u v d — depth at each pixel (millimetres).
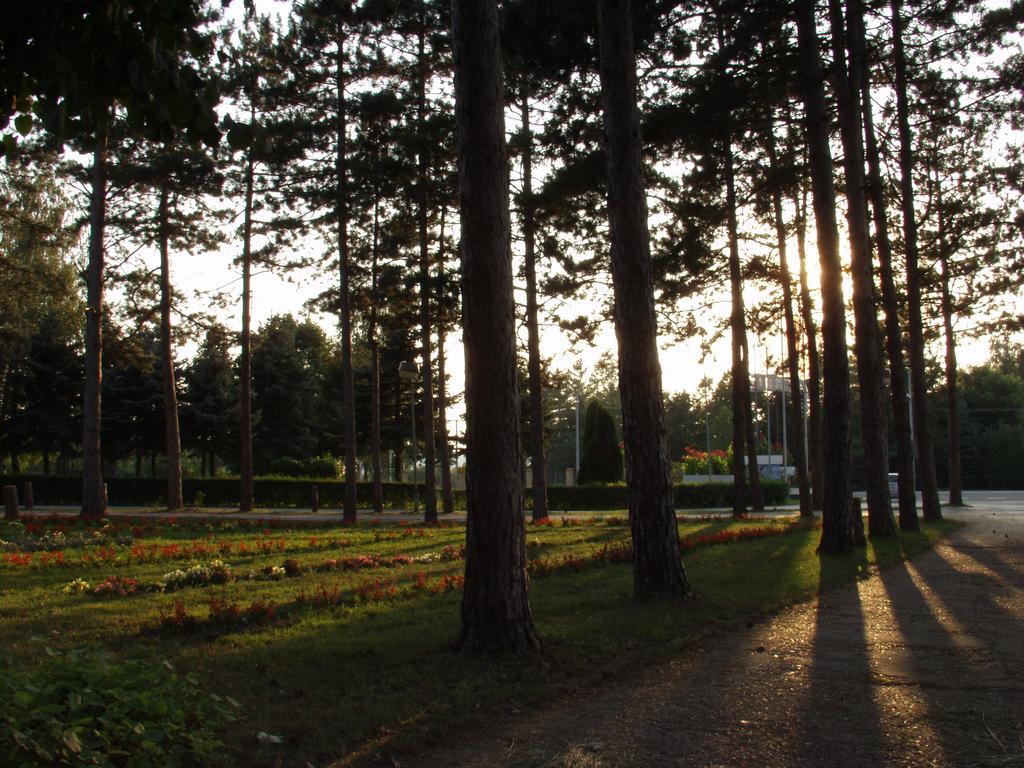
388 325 27516
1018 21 19562
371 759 4871
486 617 7055
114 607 9398
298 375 58438
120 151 26547
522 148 19250
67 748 3727
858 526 16875
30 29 4934
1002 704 6012
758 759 4910
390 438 58344
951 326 34312
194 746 4383
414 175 23594
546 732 5418
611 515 31547
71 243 26141
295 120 24562
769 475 60500
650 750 5074
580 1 13078
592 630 8102
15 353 39688
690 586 10281
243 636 7730
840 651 7719
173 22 4980
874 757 4941
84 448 24641
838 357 15656
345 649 7121
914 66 21875
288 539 18047
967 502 43906
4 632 7992
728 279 26906
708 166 19953
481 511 7141
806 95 16094
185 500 40469
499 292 7250
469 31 7328
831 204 16031
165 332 31609
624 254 10297
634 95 10484
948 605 10297
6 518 21984
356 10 24047
